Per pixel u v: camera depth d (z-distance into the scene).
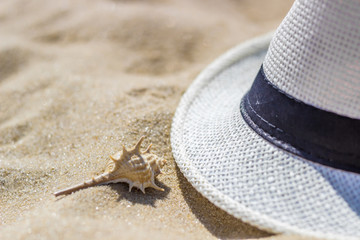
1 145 0.46
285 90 0.34
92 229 0.32
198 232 0.35
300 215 0.32
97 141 0.43
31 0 0.78
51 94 0.51
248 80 0.45
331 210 0.32
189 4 0.84
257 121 0.36
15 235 0.33
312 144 0.33
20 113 0.50
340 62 0.32
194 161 0.37
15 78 0.56
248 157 0.35
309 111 0.33
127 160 0.36
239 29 0.73
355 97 0.32
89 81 0.53
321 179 0.33
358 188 0.32
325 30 0.33
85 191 0.36
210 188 0.35
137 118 0.44
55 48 0.63
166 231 0.34
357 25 0.32
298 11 0.34
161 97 0.49
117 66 0.59
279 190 0.33
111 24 0.68
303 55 0.33
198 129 0.40
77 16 0.72
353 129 0.32
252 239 0.33
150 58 0.61
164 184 0.38
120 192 0.36
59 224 0.32
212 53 0.63
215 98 0.43
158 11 0.73
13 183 0.39
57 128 0.46
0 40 0.63
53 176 0.40
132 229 0.33
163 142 0.42
